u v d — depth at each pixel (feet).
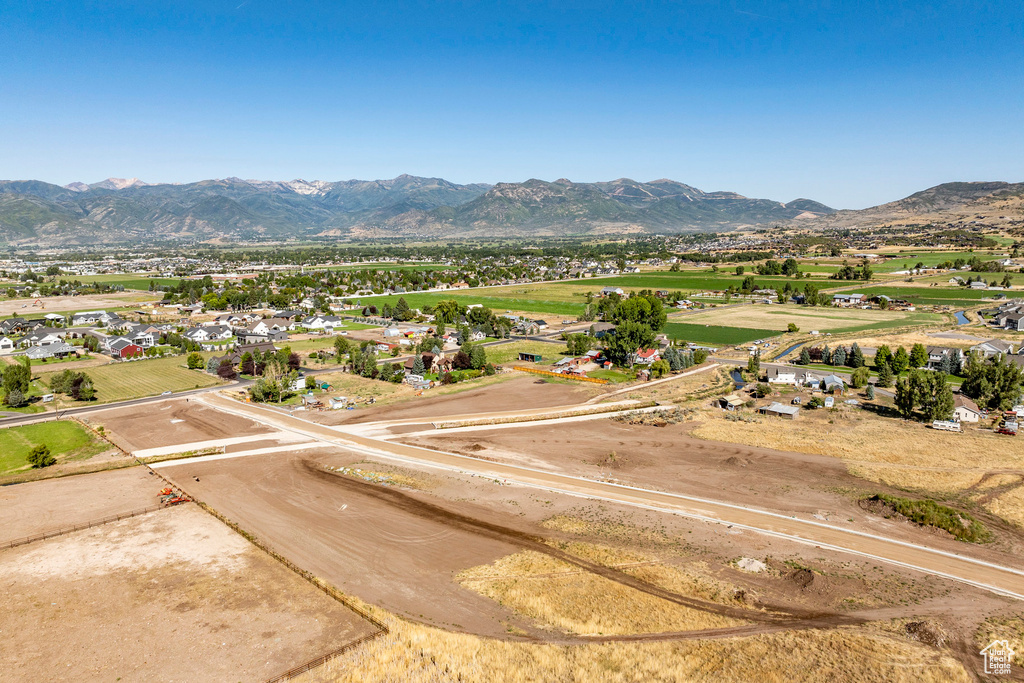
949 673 119.24
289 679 121.29
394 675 122.11
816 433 274.57
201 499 210.38
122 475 233.55
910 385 302.66
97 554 171.83
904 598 147.64
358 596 151.02
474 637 134.21
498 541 179.11
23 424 305.12
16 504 205.98
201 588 154.40
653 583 155.84
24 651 130.52
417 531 185.57
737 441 265.13
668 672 121.08
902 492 207.62
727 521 189.06
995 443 256.93
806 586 152.87
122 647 131.64
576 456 250.57
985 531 178.60
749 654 126.41
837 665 122.31
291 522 192.44
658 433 279.28
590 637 134.21
